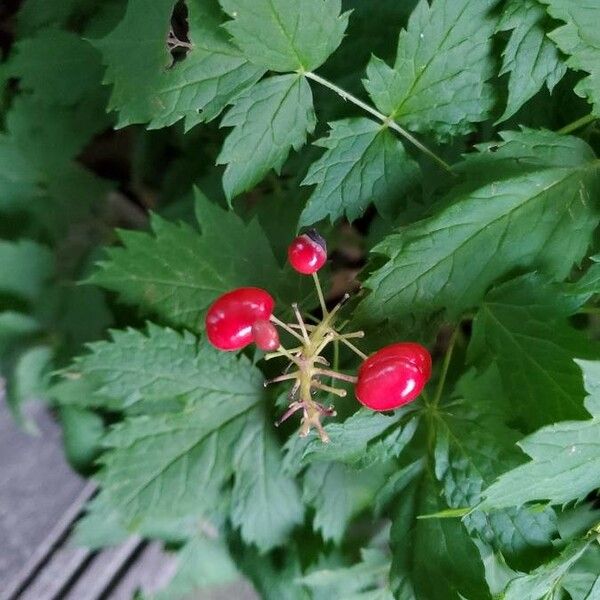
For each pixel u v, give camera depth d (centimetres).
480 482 11
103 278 13
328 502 14
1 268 15
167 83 11
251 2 10
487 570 14
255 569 16
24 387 15
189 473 14
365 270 12
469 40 10
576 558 11
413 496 12
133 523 14
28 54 15
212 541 16
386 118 11
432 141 13
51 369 15
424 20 10
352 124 11
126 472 14
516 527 11
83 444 16
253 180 11
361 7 13
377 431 11
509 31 11
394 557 12
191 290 13
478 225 10
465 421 11
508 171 11
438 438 11
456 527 11
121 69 11
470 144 13
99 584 16
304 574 15
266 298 10
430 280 11
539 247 11
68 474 16
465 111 11
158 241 13
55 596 16
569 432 10
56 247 16
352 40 13
